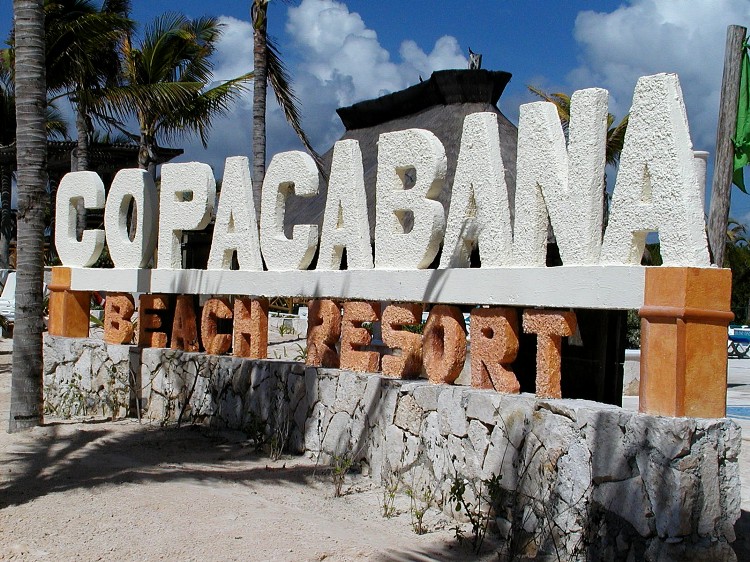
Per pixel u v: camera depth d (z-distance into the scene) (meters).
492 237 6.71
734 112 10.66
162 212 10.71
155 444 9.12
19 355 10.04
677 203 5.34
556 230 6.17
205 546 5.68
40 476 7.63
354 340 8.19
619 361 6.58
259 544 5.73
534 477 5.88
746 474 8.24
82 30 19.64
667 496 4.93
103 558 5.45
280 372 8.94
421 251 7.43
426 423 7.02
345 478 7.65
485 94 13.47
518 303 6.34
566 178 6.20
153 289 10.80
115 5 23.14
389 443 7.44
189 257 11.58
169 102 20.89
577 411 5.59
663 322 5.25
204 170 10.16
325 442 8.28
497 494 6.11
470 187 6.95
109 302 11.52
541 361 6.10
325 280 8.49
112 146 34.34
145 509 6.50
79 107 22.48
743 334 25.20
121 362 11.21
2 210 38.97
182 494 6.96
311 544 5.74
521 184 6.50
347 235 8.29
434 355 7.23
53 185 40.34
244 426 9.36
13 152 32.72
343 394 8.09
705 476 4.98
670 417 5.11
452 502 6.51
